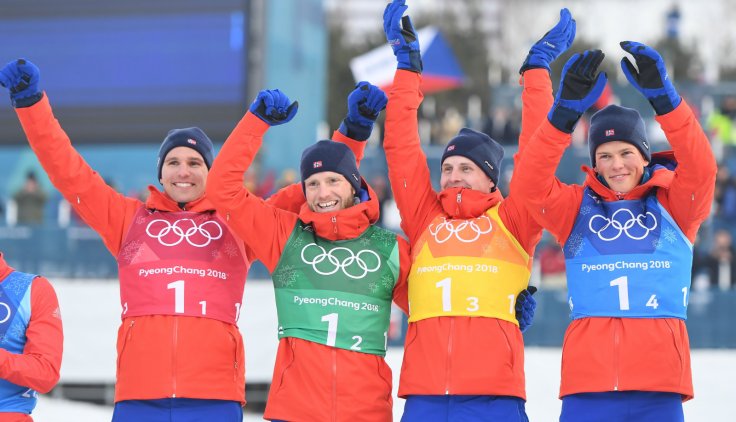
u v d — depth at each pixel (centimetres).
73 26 3653
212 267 1424
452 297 1384
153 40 3619
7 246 3344
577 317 1375
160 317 1397
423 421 1360
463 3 7231
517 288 1412
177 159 1466
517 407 1373
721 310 2920
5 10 3684
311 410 1351
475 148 1465
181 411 1383
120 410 1393
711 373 2461
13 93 1407
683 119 1323
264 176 3594
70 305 2772
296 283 1402
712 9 7600
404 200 1464
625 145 1392
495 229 1420
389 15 1485
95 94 3638
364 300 1397
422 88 4066
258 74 3562
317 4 3844
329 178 1424
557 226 1405
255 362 2689
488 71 6353
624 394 1340
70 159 1432
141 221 1451
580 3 7656
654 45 6169
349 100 1524
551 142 1359
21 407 1391
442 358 1361
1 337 1391
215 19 3594
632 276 1356
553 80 5659
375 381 1379
